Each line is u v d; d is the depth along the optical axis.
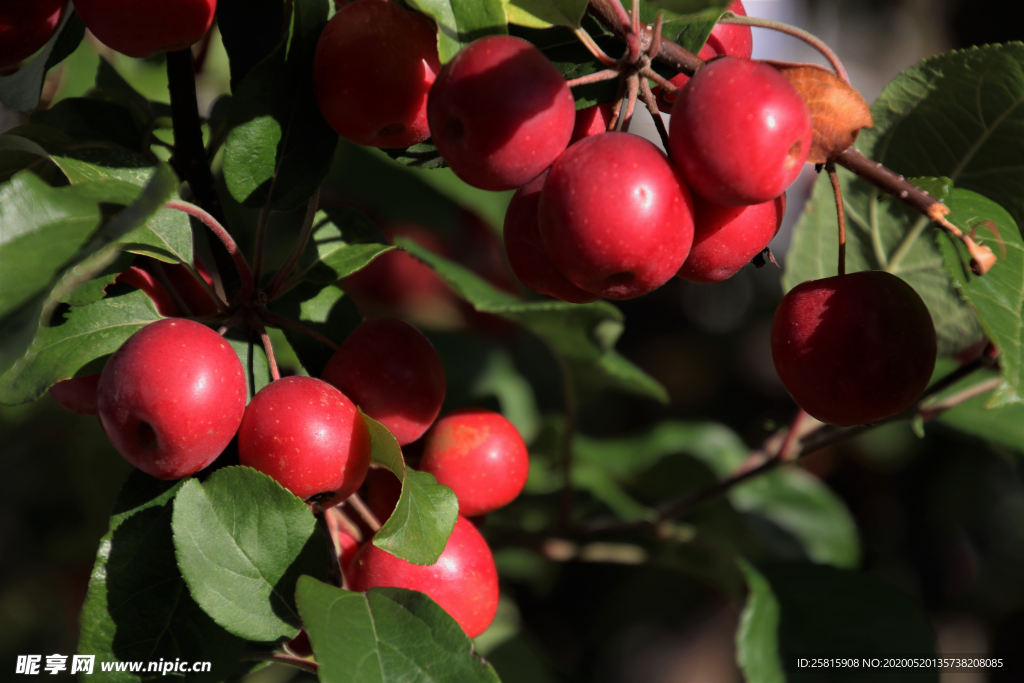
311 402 0.40
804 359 0.40
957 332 0.48
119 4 0.40
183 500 0.40
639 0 0.40
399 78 0.40
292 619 0.40
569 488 0.52
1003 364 0.38
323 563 0.40
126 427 0.39
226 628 0.39
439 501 0.40
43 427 0.59
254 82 0.41
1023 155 0.44
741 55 0.42
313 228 0.43
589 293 0.41
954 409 0.52
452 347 0.66
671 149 0.39
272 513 0.40
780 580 0.49
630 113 0.40
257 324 0.42
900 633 0.48
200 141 0.44
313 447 0.40
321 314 0.44
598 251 0.39
